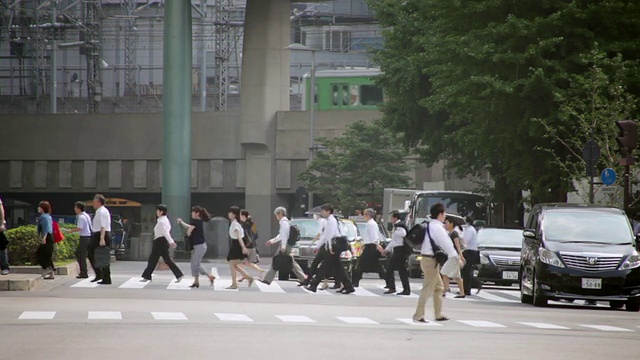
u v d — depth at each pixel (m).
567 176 99.19
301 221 97.38
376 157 177.62
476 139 103.25
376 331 44.00
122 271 105.56
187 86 165.62
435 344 39.06
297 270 80.38
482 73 98.69
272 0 197.00
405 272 74.56
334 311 56.47
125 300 60.09
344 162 176.62
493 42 98.38
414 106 136.88
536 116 97.25
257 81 197.88
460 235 79.00
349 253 87.75
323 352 35.50
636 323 54.62
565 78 95.56
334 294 73.56
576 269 64.69
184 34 165.25
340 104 195.88
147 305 56.47
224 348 35.97
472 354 35.97
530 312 60.53
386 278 75.56
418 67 133.50
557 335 44.62
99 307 54.25
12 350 34.69
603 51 95.94
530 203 105.25
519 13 99.81
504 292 85.31
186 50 165.50
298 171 198.62
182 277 85.38
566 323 52.75
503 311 60.28
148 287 74.38
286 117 198.38
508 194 127.81
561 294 64.69
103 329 42.12
